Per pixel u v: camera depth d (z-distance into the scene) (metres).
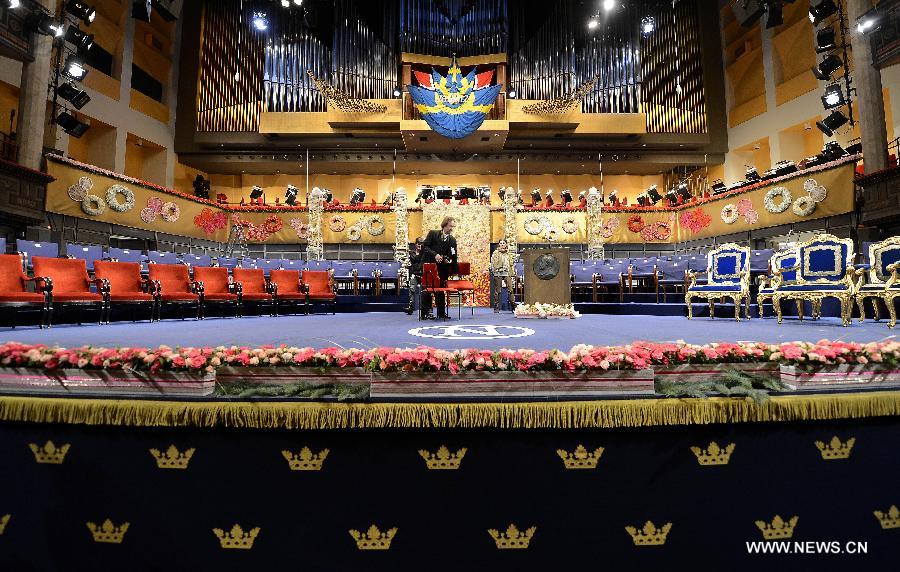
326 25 14.01
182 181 14.10
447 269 5.68
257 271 7.30
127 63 12.22
